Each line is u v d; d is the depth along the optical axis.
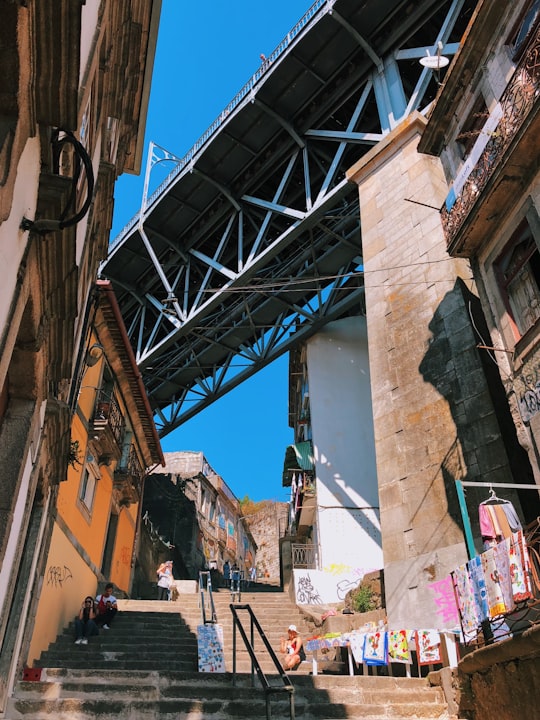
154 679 6.86
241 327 24.88
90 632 10.77
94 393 13.95
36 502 8.10
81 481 12.64
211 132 22.06
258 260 21.12
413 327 12.94
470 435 10.66
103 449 14.19
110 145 9.67
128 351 15.11
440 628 9.64
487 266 8.70
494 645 5.31
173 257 26.98
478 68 9.59
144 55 9.95
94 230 8.55
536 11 8.09
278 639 11.79
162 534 28.52
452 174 10.38
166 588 16.89
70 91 3.91
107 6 6.34
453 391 11.37
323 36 18.67
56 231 4.52
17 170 3.54
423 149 11.30
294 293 24.17
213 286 28.00
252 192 23.69
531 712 4.84
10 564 5.95
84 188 6.44
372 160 16.66
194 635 11.59
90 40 5.31
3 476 5.16
